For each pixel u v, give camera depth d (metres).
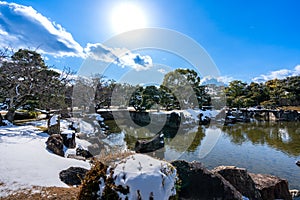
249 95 26.70
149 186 2.18
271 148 9.38
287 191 4.30
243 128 15.16
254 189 3.88
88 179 2.38
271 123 18.03
